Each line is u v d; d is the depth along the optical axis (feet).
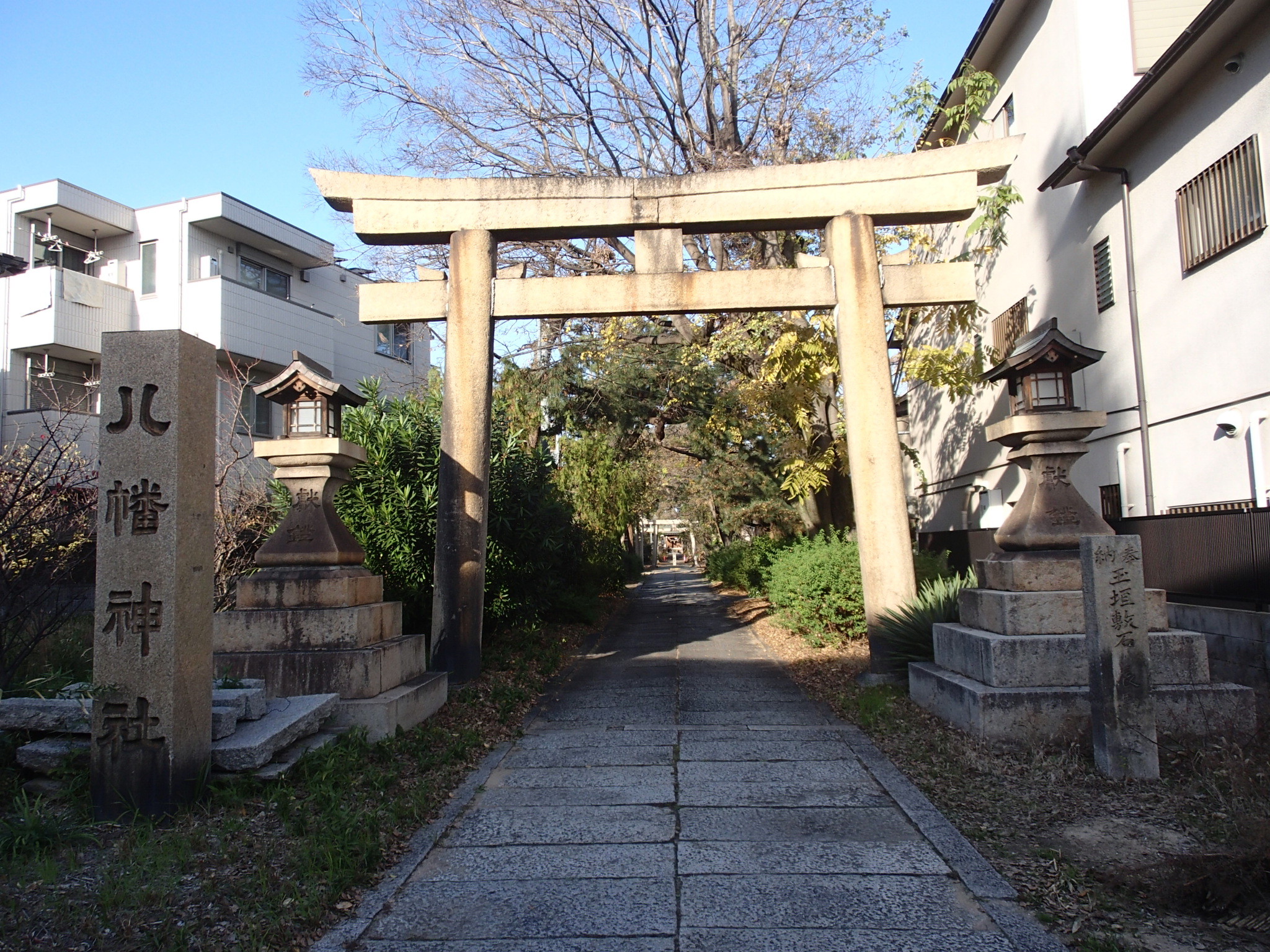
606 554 64.34
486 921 12.84
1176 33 40.04
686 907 13.23
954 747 21.25
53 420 49.75
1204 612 26.07
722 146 56.80
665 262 31.83
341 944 12.08
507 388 60.18
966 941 12.00
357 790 18.21
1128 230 37.24
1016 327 50.19
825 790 19.02
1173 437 34.68
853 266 31.17
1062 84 43.16
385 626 25.68
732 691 31.96
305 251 66.54
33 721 17.43
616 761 22.03
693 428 71.46
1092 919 12.62
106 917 12.04
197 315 58.23
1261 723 21.01
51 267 55.16
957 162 31.12
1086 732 20.84
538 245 56.24
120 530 16.48
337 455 24.79
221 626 23.54
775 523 74.28
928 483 71.36
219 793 16.52
